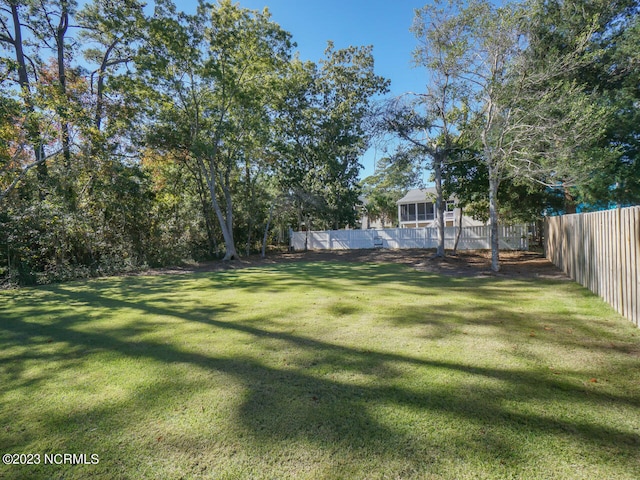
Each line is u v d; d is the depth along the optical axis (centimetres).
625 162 1109
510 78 943
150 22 1454
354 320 553
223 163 1981
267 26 1670
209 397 306
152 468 217
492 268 1072
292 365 373
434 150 1343
